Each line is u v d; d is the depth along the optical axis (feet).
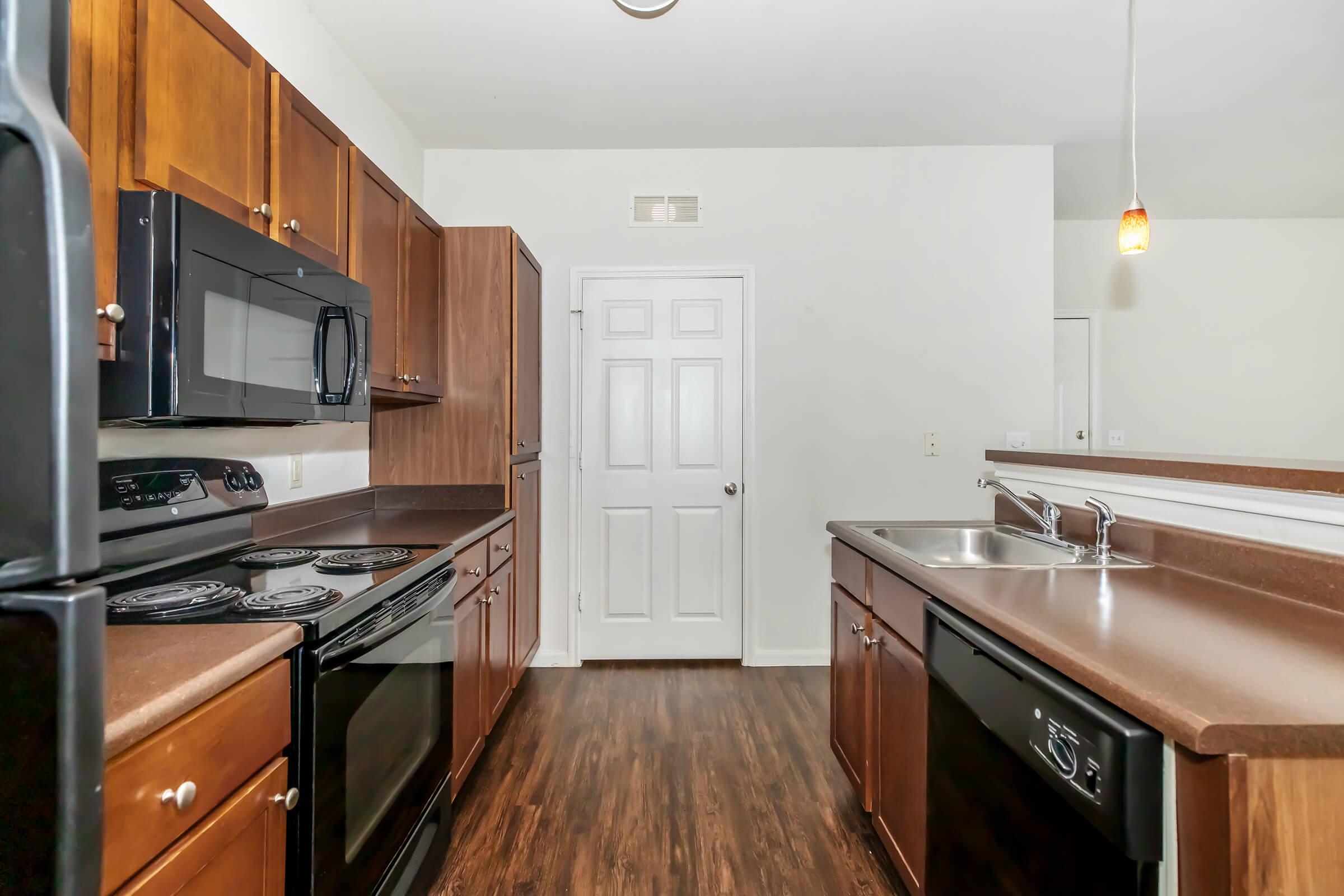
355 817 3.47
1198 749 1.93
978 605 3.35
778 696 8.32
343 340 4.87
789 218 9.43
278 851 2.94
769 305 9.43
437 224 7.54
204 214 3.32
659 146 9.36
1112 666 2.43
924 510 9.45
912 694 4.40
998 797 3.23
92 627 1.40
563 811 5.79
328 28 6.63
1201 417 12.55
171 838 2.28
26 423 1.33
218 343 3.43
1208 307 12.57
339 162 5.26
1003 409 9.46
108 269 3.08
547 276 9.47
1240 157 9.80
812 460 9.44
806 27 6.65
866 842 5.38
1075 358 12.53
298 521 6.00
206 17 3.70
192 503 4.55
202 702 2.44
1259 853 1.93
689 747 6.95
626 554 9.53
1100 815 2.30
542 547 9.48
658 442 9.52
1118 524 4.77
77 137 2.93
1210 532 4.04
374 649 3.71
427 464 7.80
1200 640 2.76
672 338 9.50
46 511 1.33
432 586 4.67
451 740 5.15
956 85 7.77
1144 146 9.39
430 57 7.14
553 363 9.51
